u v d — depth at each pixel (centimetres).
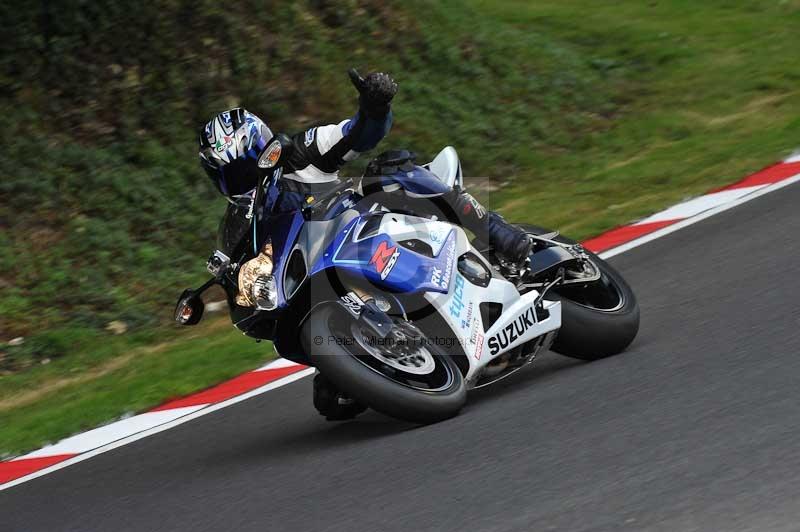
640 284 2578
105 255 3819
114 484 1983
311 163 1764
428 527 1407
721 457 1420
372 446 1794
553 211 3684
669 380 1808
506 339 1914
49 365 3250
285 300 1703
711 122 4491
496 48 5275
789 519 1218
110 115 4356
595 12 6369
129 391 2722
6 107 4256
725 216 2978
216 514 1662
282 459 1861
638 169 3944
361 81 1698
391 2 5225
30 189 4016
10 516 1955
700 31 5803
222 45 4666
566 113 4912
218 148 1728
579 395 1831
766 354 1830
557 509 1370
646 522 1282
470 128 4703
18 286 3678
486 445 1658
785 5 6116
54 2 4497
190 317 1789
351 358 1725
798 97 4503
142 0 4616
